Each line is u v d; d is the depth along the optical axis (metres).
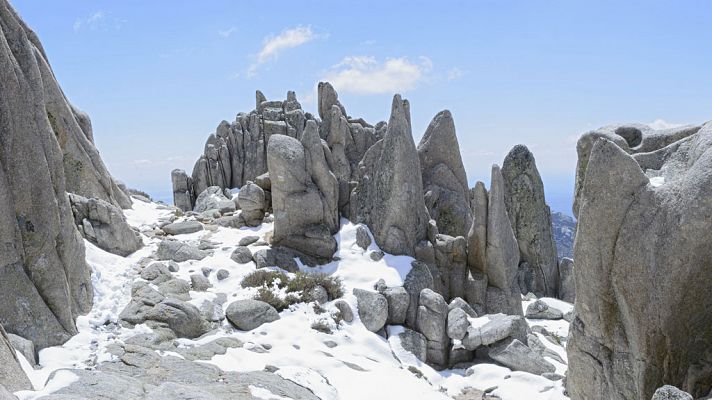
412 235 22.64
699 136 10.26
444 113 26.08
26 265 14.30
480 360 18.17
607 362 10.20
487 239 22.41
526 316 23.44
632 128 12.55
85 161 24.19
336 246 22.47
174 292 18.23
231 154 36.59
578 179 12.64
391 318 19.23
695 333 9.94
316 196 22.69
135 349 14.18
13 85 14.53
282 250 21.78
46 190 15.00
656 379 9.66
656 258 9.40
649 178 10.67
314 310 18.45
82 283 16.59
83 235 20.59
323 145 25.27
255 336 16.66
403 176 22.41
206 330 16.86
